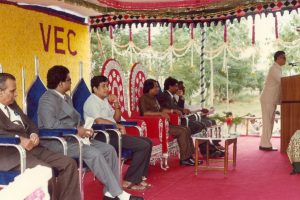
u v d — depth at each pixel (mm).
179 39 13695
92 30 7707
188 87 13789
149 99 5867
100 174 3697
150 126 5523
